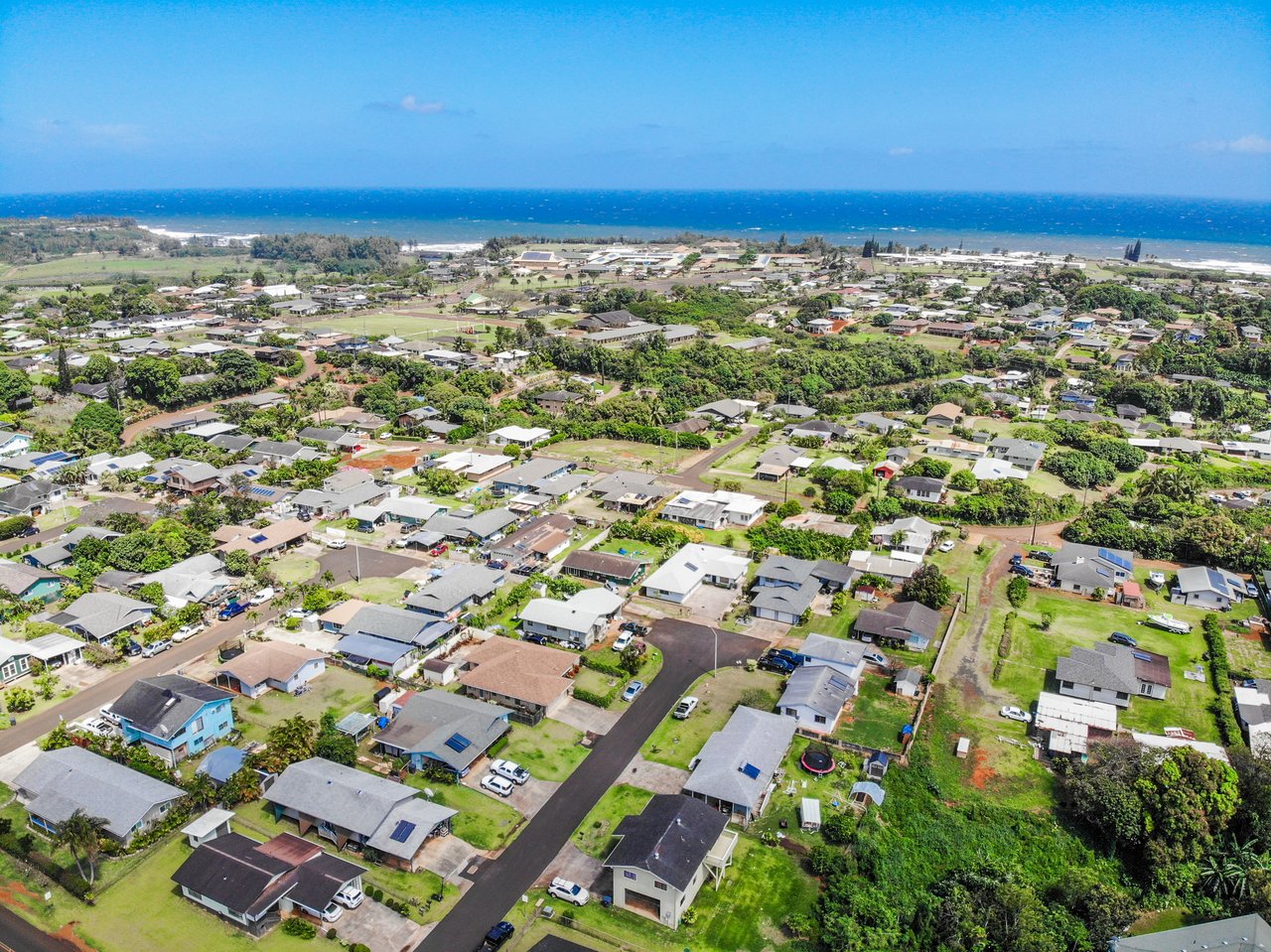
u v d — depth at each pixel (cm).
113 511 11500
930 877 5809
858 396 18550
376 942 5088
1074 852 6000
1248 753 6550
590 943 5125
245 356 18500
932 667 8156
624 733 7131
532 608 8750
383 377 18612
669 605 9362
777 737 6762
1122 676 7631
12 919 5228
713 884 5566
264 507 11800
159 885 5522
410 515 11481
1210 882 5719
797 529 11181
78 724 7075
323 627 8769
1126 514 12088
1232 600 9550
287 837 5762
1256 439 16000
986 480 12925
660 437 15525
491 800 6312
